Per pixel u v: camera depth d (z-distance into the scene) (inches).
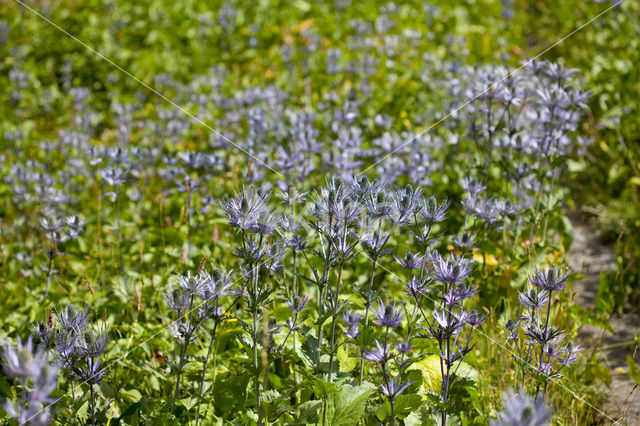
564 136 160.7
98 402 96.2
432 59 316.8
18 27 374.0
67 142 230.8
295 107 272.7
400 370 82.7
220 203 85.7
